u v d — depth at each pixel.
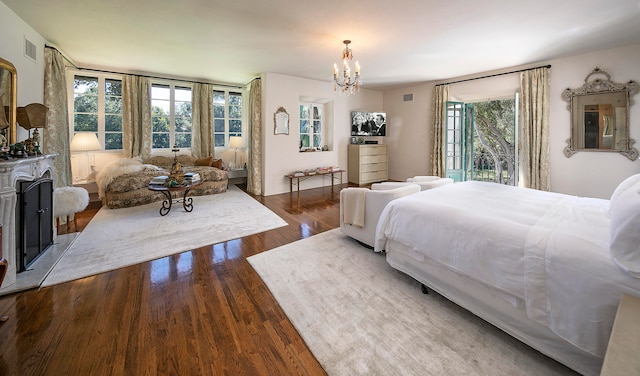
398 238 2.24
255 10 2.80
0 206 2.12
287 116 5.88
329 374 1.39
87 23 3.14
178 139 6.15
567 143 4.40
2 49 2.71
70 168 4.09
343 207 3.13
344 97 6.83
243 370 1.42
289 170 6.06
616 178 4.02
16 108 2.79
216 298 2.07
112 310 1.90
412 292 2.15
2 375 1.36
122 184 4.57
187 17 2.97
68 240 3.14
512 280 1.56
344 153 7.04
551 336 1.44
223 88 6.56
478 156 7.29
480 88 5.45
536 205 2.27
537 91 4.61
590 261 1.32
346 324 1.77
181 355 1.51
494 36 3.48
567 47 3.88
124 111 5.36
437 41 3.65
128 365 1.44
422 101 6.54
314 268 2.54
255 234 3.43
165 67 5.09
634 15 2.89
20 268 2.38
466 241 1.80
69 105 4.98
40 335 1.64
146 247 2.99
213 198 5.39
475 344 1.60
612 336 0.94
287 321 1.82
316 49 4.00
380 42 3.69
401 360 1.48
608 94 3.99
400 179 7.16
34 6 2.75
